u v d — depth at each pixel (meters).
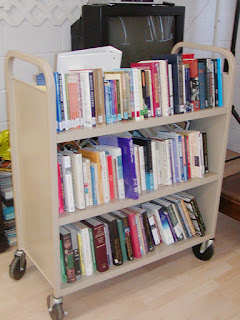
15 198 1.55
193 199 1.72
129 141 1.40
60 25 2.06
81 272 1.45
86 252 1.43
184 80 1.50
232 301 1.53
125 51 1.94
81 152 1.46
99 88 1.29
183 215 1.72
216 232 2.05
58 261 1.33
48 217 1.31
